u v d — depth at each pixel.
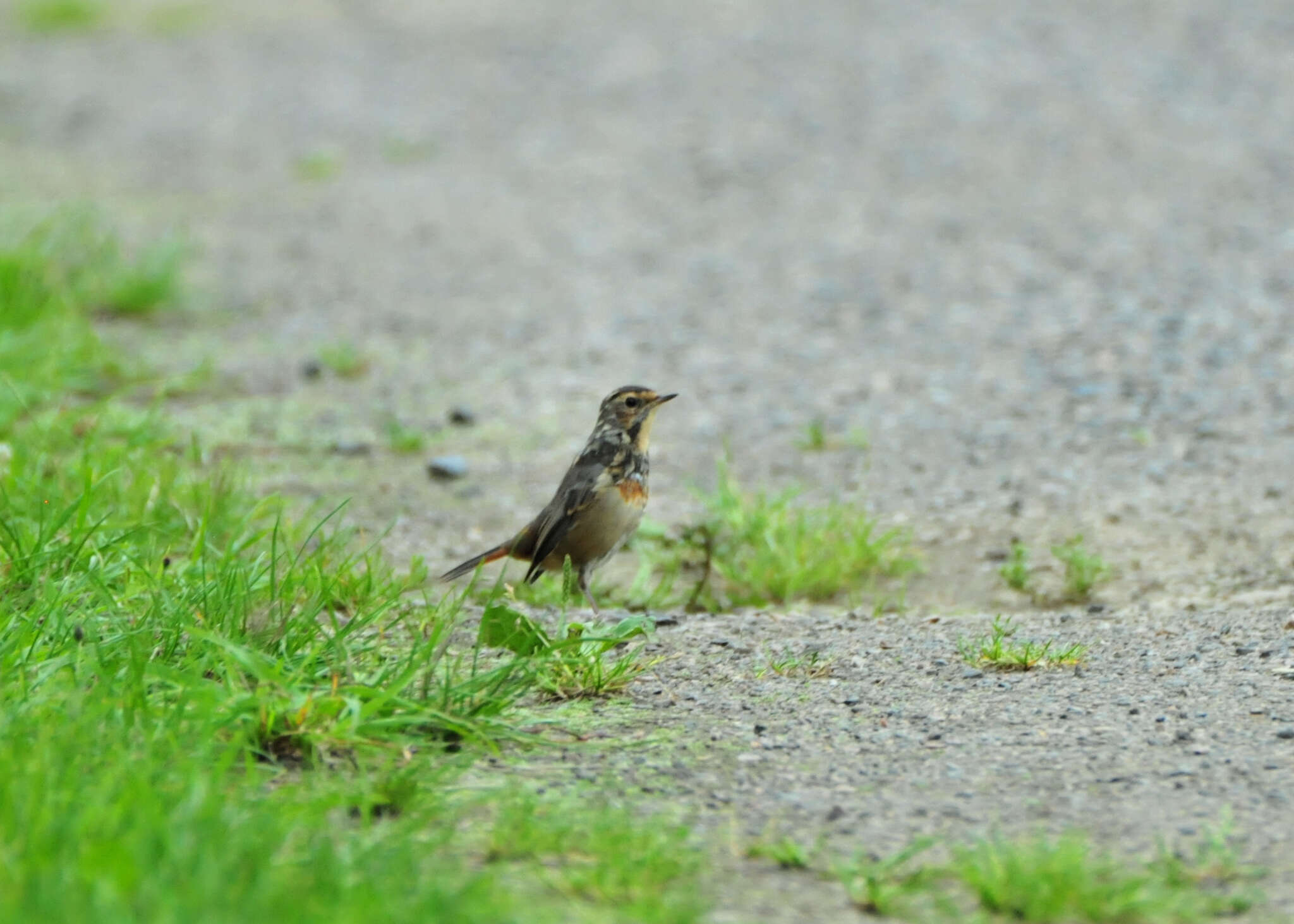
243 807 5.66
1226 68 27.00
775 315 17.81
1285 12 29.91
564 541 9.50
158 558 9.19
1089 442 13.16
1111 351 15.52
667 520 11.99
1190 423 13.39
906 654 8.48
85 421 13.02
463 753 6.88
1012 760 6.77
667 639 8.91
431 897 5.01
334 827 5.89
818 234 21.05
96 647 7.04
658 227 22.08
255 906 4.79
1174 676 7.90
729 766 6.80
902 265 19.36
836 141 25.36
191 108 31.69
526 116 29.03
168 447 13.27
